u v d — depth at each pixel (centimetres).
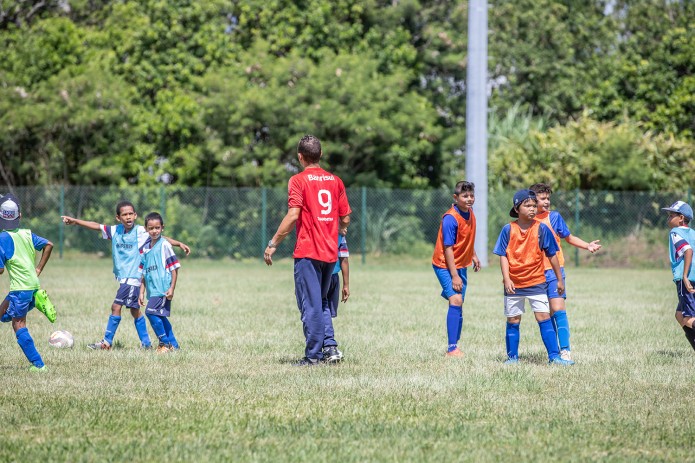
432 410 1098
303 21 5784
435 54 5906
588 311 2436
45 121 5191
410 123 5447
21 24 6088
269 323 2097
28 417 1035
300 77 5475
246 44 5866
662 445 934
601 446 928
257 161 5438
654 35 6256
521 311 1529
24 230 1399
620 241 4897
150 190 5072
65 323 2053
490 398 1173
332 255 1451
